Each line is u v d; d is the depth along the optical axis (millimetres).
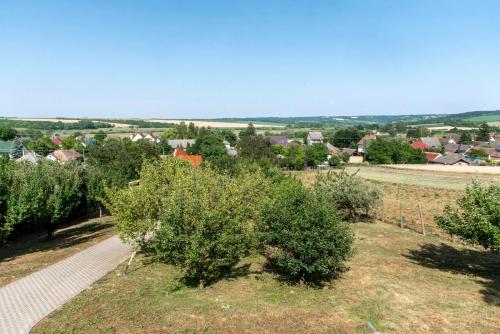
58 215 24062
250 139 65438
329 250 14625
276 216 14984
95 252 20703
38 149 109375
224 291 14664
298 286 15336
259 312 12609
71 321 11781
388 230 26750
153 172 20125
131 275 16422
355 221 30016
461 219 16812
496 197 15656
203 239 13648
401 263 18719
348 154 108625
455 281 16125
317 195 17109
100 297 13758
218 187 18141
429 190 49375
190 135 160625
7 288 14797
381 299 13883
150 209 17781
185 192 14781
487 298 14055
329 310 12875
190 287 15102
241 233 15305
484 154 108875
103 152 50656
